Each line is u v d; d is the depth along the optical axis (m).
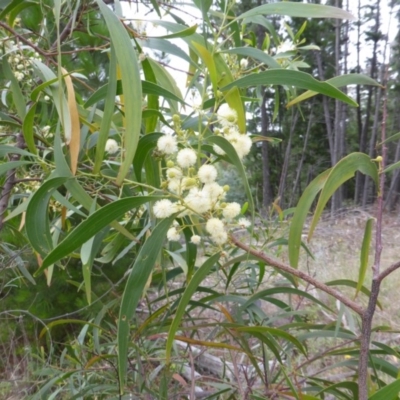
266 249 1.49
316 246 5.20
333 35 12.29
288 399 1.21
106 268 2.66
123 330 0.67
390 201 9.80
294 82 0.72
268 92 10.51
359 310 0.76
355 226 6.62
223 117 0.75
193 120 0.85
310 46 1.39
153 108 0.90
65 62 1.94
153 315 1.11
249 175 13.47
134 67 0.60
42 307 2.61
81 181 1.01
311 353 2.41
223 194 0.72
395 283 3.72
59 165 0.72
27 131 0.77
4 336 2.56
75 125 0.74
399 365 2.17
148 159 0.88
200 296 2.15
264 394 1.19
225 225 0.75
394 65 10.66
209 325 1.06
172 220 0.71
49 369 1.40
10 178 1.30
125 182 0.79
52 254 0.63
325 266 4.16
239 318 1.24
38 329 2.67
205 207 0.69
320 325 1.17
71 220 2.05
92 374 1.40
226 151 0.72
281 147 13.67
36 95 0.73
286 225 1.74
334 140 13.12
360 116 13.70
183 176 0.73
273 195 12.94
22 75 1.36
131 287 0.67
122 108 0.99
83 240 0.65
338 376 1.67
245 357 2.06
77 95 1.28
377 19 12.68
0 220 1.29
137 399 1.32
